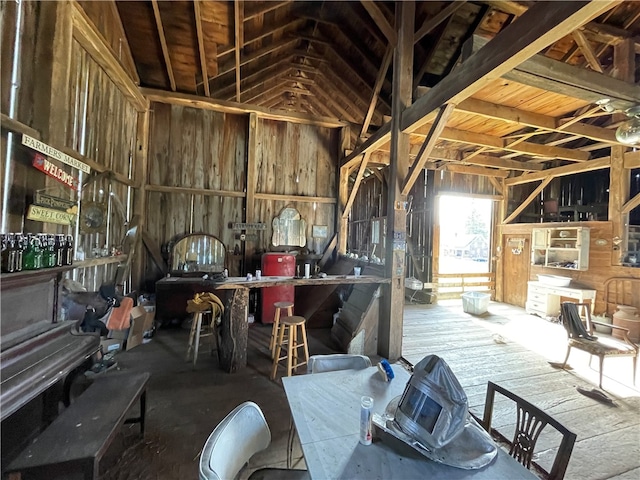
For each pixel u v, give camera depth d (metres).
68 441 1.40
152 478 1.73
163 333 4.29
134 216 4.77
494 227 7.61
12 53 2.07
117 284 4.08
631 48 3.98
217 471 1.04
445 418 1.12
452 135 4.33
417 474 1.03
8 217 2.00
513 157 6.23
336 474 1.02
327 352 3.78
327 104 7.53
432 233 7.24
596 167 5.31
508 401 2.66
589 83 2.46
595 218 6.01
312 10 4.83
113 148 3.93
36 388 1.45
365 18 4.66
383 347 3.68
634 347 3.07
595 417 2.43
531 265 6.57
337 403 1.47
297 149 5.88
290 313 3.58
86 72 3.17
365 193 10.07
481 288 7.54
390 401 1.46
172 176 5.18
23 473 1.27
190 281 3.98
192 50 4.21
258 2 3.88
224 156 5.46
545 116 3.56
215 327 3.56
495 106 3.33
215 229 5.39
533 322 5.34
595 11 1.58
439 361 1.22
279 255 5.04
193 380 2.92
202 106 5.24
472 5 4.09
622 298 4.89
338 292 5.09
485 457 1.11
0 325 1.46
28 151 2.16
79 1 2.85
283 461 1.90
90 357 2.15
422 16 4.44
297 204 5.85
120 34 3.83
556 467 1.11
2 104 2.00
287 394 1.54
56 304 1.95
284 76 6.75
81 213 3.10
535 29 1.83
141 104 4.68
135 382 1.99
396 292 3.62
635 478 1.81
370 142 4.62
